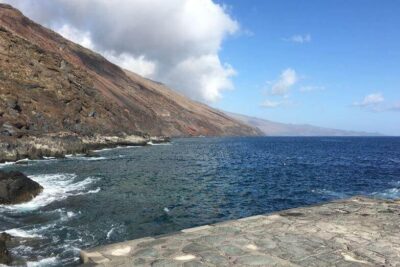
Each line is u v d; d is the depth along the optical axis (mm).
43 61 95375
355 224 9625
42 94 83125
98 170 43531
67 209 22000
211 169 48844
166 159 61875
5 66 81312
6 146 52781
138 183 34500
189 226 19891
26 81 82125
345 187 35594
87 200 25031
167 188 32156
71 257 13938
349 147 121000
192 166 52000
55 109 82500
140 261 7039
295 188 34344
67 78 97250
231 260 7117
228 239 8352
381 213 10781
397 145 140625
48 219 19594
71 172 40938
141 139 104312
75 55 155500
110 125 99000
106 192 28641
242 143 143000
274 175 43781
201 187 33469
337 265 6949
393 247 7938
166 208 23891
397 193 32438
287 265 6918
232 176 42094
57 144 62219
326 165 57344
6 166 45094
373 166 56375
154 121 159125
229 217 22438
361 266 6922
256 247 7840
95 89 111375
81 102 93375
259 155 77688
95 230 17938
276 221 9891
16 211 21094
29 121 71188
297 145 133625
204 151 86250
